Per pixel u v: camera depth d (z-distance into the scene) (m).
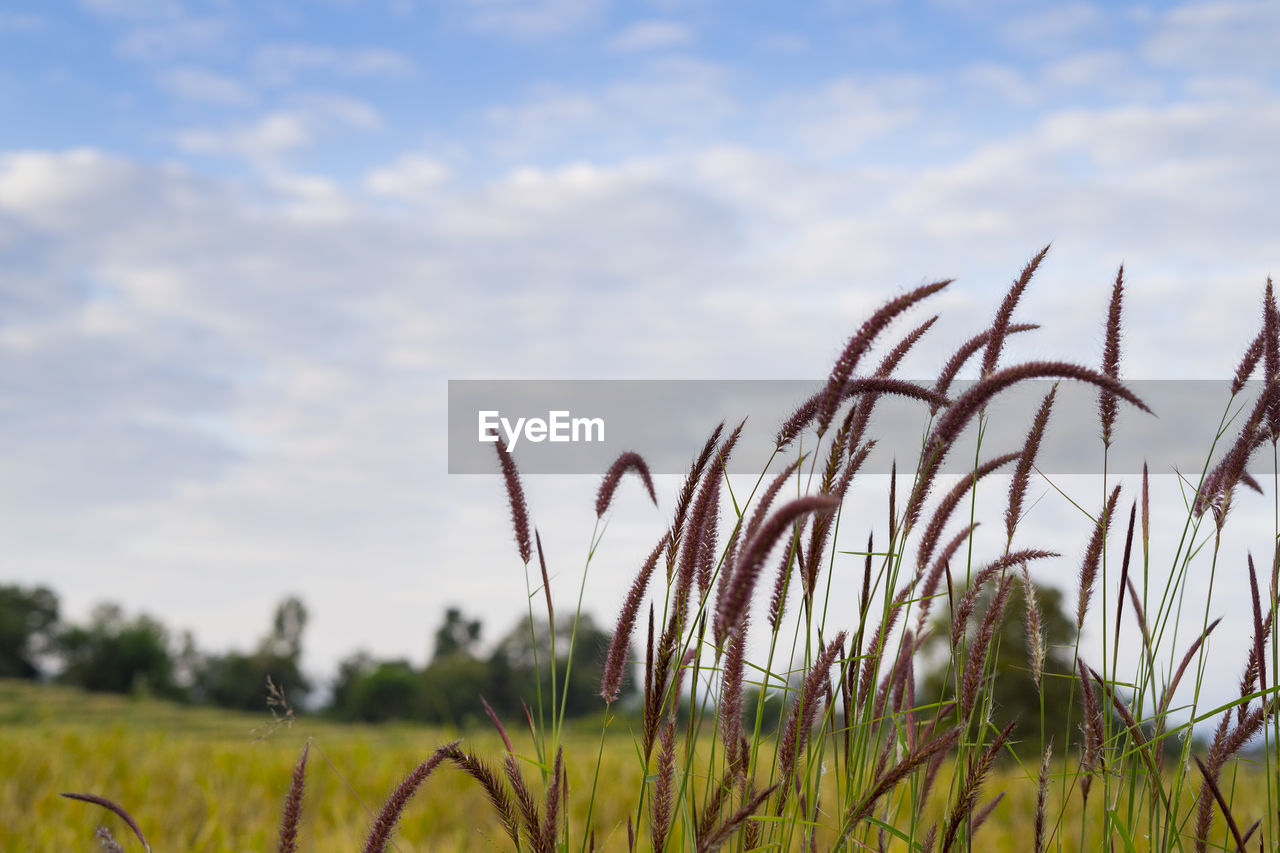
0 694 21.95
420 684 31.47
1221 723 2.00
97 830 1.76
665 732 1.79
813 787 2.04
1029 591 2.23
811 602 1.92
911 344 2.09
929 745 1.66
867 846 1.98
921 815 2.03
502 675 31.86
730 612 1.16
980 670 1.96
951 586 2.13
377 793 5.51
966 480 2.08
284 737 9.61
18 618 53.56
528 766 4.11
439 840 4.51
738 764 1.90
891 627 2.11
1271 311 2.19
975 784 1.79
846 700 2.02
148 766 6.65
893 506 2.09
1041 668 2.18
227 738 9.99
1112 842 2.04
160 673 45.69
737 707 1.88
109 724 14.40
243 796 5.87
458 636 42.56
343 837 4.41
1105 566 2.13
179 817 5.12
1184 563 2.18
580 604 2.03
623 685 1.95
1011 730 1.79
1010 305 2.06
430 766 1.66
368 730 10.16
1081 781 2.20
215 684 42.81
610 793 5.30
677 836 2.28
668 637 1.74
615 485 2.07
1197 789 2.23
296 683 38.19
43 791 5.55
